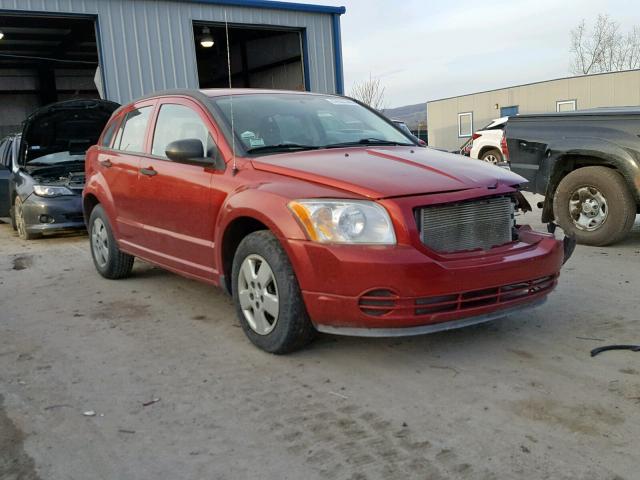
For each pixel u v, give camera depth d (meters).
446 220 3.39
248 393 3.26
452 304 3.29
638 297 4.70
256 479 2.47
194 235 4.34
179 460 2.63
